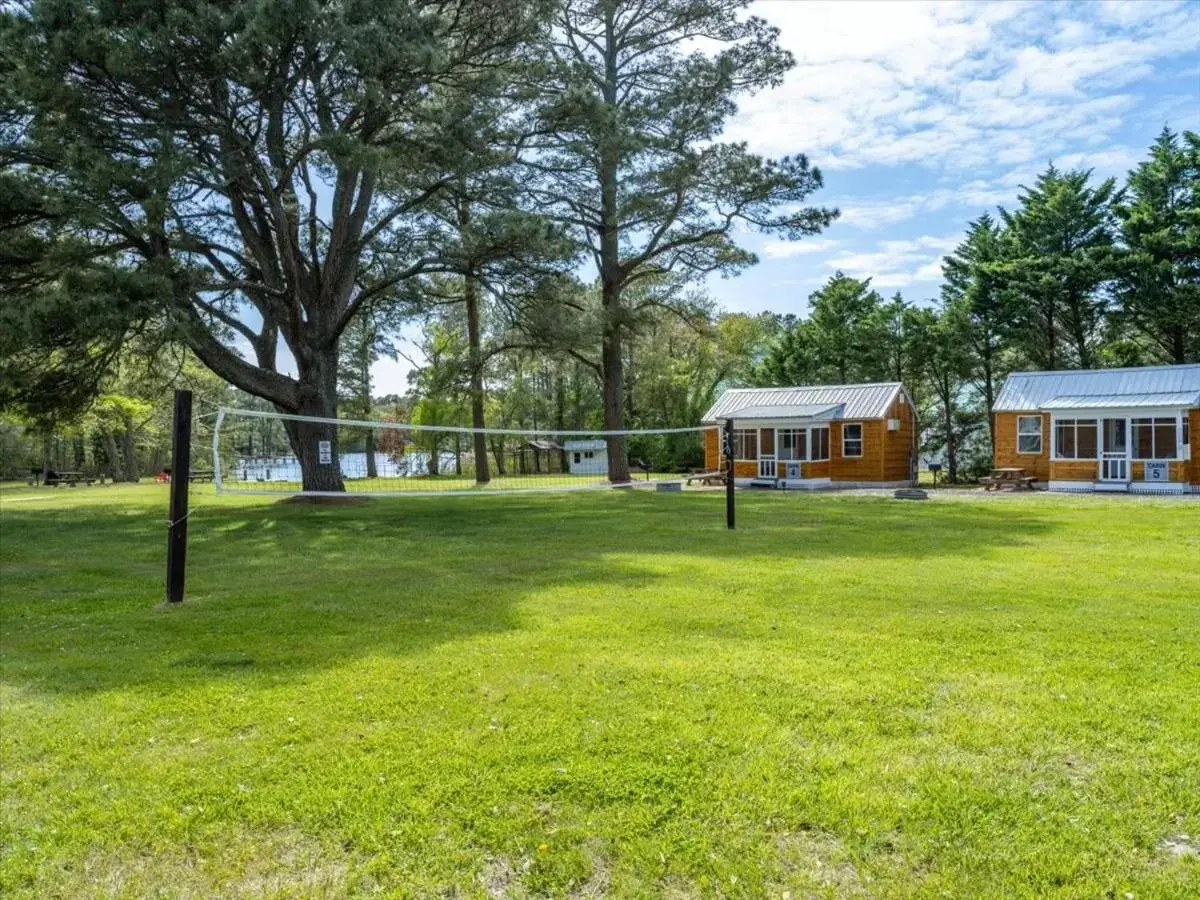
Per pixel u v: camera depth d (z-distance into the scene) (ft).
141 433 150.10
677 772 11.34
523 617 21.03
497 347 85.46
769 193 75.66
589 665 16.35
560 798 10.73
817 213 76.79
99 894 8.90
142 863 9.53
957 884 8.70
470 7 51.93
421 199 58.65
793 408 92.73
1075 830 9.67
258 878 9.18
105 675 16.48
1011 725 12.82
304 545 38.32
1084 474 76.59
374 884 9.01
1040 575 26.86
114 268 43.34
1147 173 90.63
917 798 10.48
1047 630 18.85
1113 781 10.87
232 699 14.71
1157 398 73.26
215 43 42.57
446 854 9.52
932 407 110.11
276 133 51.98
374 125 50.90
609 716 13.47
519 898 8.71
